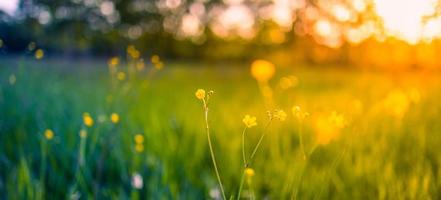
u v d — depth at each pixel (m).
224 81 11.98
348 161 2.62
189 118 4.17
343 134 2.96
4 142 3.25
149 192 2.56
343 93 6.88
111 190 2.56
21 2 22.53
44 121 3.65
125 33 27.86
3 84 4.56
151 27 31.17
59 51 15.05
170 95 6.62
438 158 2.33
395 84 5.32
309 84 9.84
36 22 22.62
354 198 2.26
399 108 2.96
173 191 2.50
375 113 3.43
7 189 2.54
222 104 5.46
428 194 1.98
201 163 3.08
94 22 27.50
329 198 2.31
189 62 27.16
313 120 3.91
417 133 2.83
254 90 8.63
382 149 2.64
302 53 14.66
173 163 2.95
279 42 16.59
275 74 13.52
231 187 2.62
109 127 3.28
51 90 5.16
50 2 25.11
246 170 1.41
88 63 13.73
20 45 20.86
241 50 25.42
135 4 30.69
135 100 4.47
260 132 3.56
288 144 2.96
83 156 2.67
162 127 3.71
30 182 2.36
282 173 2.52
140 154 3.04
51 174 2.71
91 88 6.37
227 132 3.69
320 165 2.67
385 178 2.22
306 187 2.31
